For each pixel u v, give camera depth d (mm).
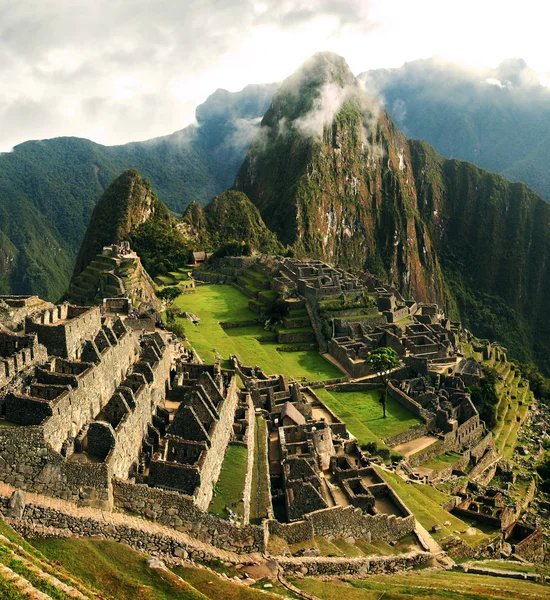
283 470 62438
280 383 89688
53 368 50188
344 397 116750
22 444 39438
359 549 57219
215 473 53156
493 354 174375
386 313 155125
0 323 55562
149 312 102938
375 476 70188
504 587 53812
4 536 35719
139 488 42906
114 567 38344
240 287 197000
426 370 122875
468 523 80250
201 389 59281
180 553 42844
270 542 50688
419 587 50500
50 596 31047
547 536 82688
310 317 153875
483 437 114500
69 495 40469
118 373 57875
